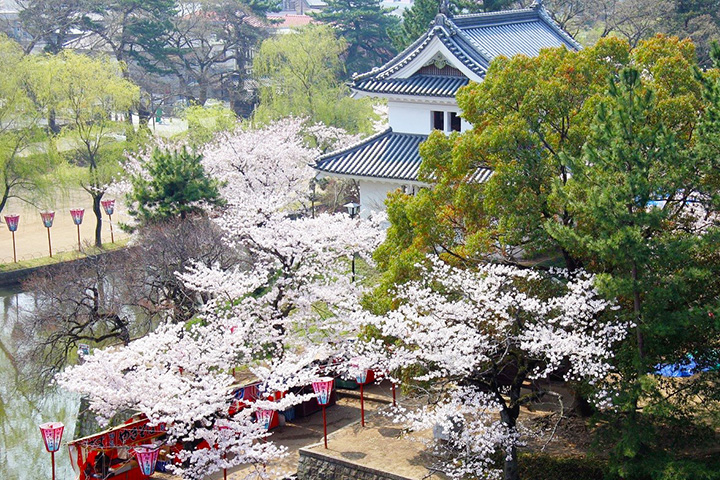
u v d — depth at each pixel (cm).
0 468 3472
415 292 2703
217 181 5028
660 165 2472
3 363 4484
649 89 2475
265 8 10506
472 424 2595
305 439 3222
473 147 2830
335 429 3275
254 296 3916
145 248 4244
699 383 2528
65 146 7194
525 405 2941
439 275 2766
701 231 2648
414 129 4734
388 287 2903
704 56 7412
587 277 2580
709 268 2514
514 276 2728
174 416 2756
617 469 2423
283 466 3038
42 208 6262
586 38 9406
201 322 3622
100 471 2975
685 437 2522
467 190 2864
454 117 4606
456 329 2572
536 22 5566
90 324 3859
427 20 7212
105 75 6519
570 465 2638
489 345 2644
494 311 2639
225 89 10631
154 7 9581
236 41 10306
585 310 2561
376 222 3903
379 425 3139
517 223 2688
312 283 3566
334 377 3372
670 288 2358
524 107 2795
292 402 2873
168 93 9956
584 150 2514
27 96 6475
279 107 7106
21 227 6831
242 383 3450
